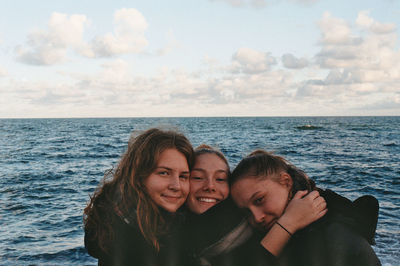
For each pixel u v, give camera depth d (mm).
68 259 6188
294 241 1748
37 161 22594
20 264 6012
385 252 5961
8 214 9523
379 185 13641
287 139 42188
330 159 22500
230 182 2018
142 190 1912
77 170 18344
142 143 1939
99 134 57781
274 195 1843
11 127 95312
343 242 1623
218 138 42969
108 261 1863
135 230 1861
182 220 2012
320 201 1772
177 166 1928
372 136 49250
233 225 1959
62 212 9625
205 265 1888
